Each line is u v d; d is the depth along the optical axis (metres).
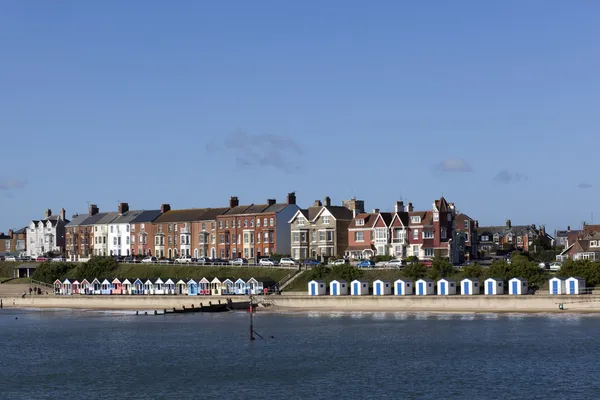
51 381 103.69
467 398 90.38
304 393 93.88
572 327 135.88
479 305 161.50
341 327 145.12
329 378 101.25
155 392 96.19
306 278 192.50
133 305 198.75
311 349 121.81
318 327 145.88
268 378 102.00
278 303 180.75
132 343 133.75
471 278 167.50
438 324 145.00
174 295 195.88
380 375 102.38
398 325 145.25
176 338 137.62
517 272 168.00
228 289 194.50
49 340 140.88
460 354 114.31
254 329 145.88
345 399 90.88
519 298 158.88
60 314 190.25
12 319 181.75
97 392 96.94
